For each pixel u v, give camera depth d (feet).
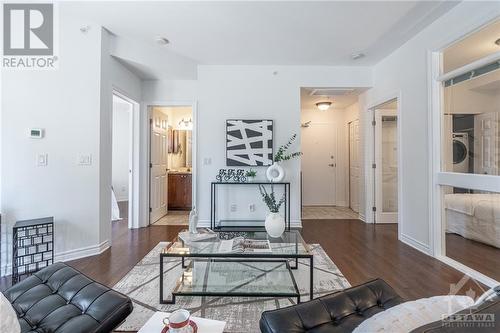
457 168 9.02
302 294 7.05
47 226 8.59
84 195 9.81
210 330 3.74
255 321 5.88
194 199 14.02
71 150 9.55
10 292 4.74
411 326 2.77
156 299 6.78
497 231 8.91
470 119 8.54
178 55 12.94
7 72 8.63
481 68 7.91
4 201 8.52
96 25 10.01
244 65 14.06
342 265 8.97
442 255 9.59
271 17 9.50
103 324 4.00
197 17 9.53
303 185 21.38
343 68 14.26
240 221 13.17
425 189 10.09
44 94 9.11
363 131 15.55
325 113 21.27
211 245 7.34
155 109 15.55
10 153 8.61
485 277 7.79
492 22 7.52
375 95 14.07
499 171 7.74
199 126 14.11
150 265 8.96
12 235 8.42
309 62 13.69
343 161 21.15
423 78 10.17
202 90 14.07
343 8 8.90
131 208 14.05
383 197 15.28
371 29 10.27
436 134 9.66
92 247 9.98
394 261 9.32
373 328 2.81
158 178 16.15
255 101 14.08
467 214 9.54
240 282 7.02
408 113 11.16
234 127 13.92
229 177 14.06
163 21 9.84
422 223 10.29
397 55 12.01
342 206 21.03
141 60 11.76
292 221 14.05
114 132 23.26
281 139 14.12
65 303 4.49
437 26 9.42
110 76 10.93
